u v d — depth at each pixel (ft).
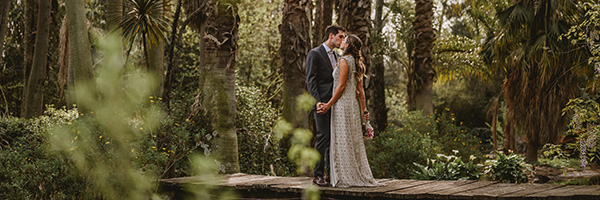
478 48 51.72
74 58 23.93
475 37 53.57
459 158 23.17
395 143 31.42
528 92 39.70
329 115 14.33
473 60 52.06
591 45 21.44
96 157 4.79
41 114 31.83
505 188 13.64
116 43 3.76
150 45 25.11
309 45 27.30
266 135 27.02
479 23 53.21
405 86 90.43
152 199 4.94
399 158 30.78
